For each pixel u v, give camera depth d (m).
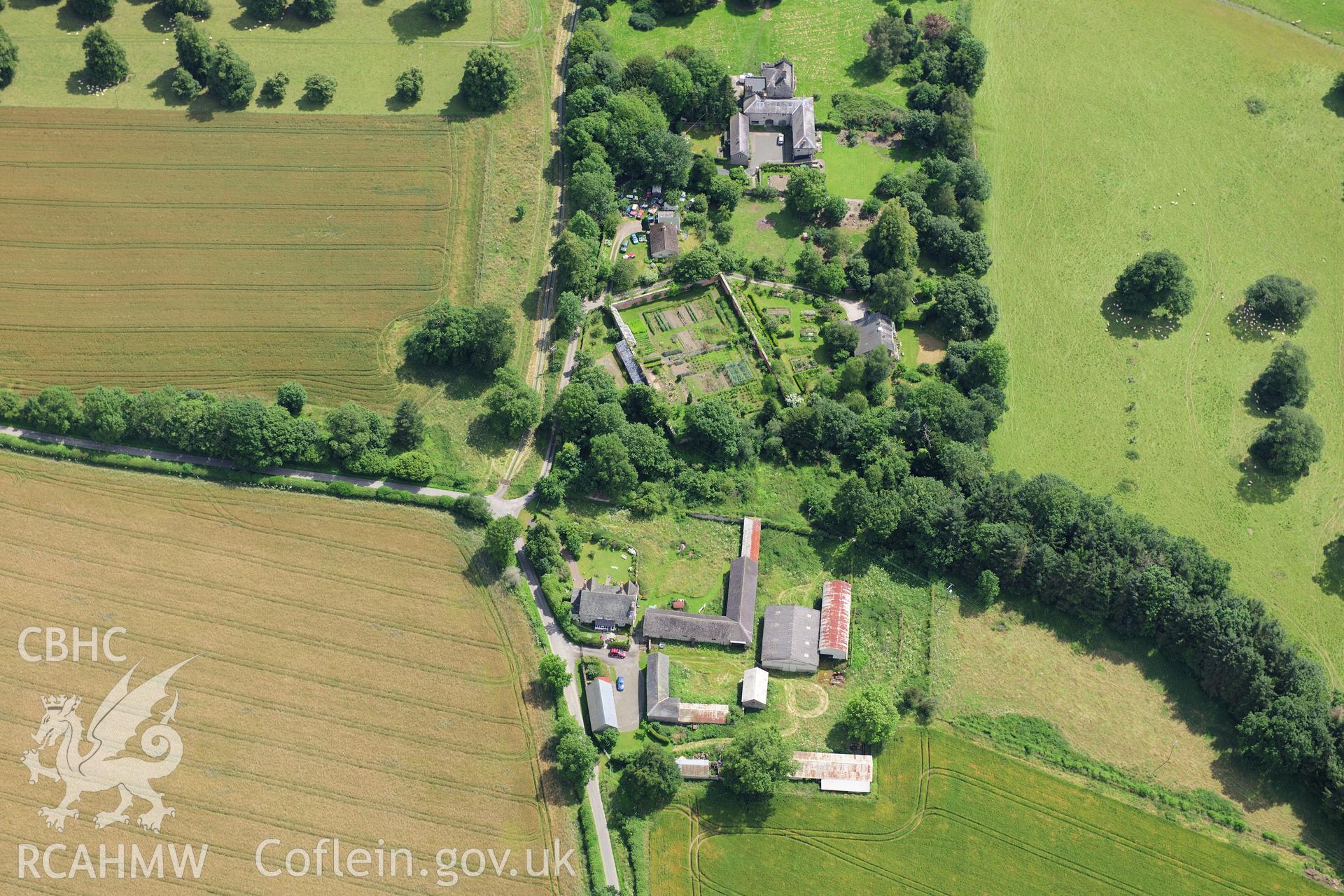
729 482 189.50
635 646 173.25
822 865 155.38
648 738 165.25
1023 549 174.75
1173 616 170.75
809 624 173.12
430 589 176.50
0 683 164.38
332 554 179.62
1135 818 160.00
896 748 165.12
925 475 190.00
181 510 182.88
